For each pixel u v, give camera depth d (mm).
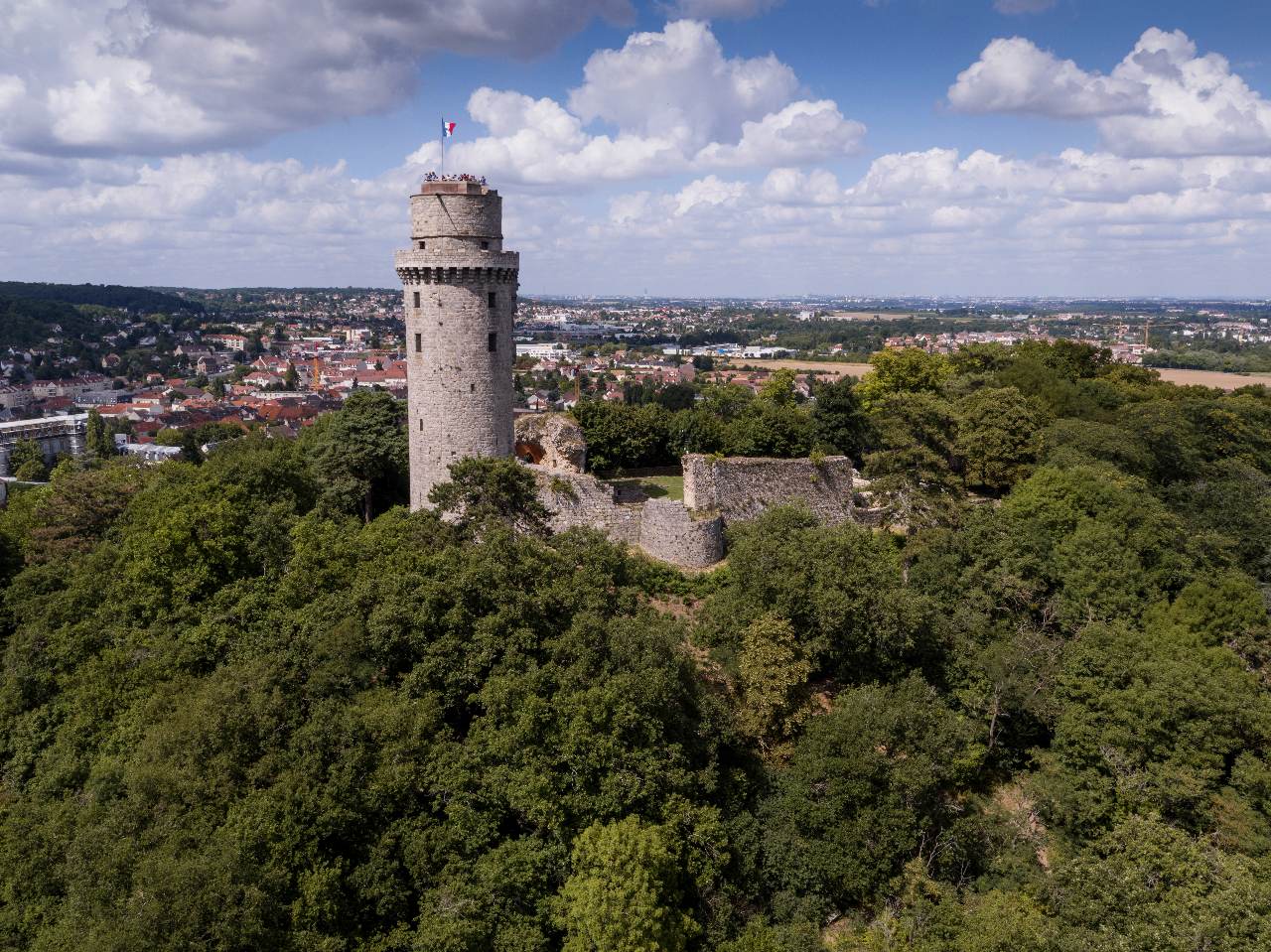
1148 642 51344
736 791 44594
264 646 44312
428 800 39594
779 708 47406
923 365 121375
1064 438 87188
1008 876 43000
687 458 70688
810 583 51844
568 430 73938
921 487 68562
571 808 38344
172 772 36531
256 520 54688
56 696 50562
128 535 58062
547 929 37031
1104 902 37406
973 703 49938
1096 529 63281
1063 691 50500
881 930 39344
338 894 35562
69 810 41094
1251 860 39938
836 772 43719
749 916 41875
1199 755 45000
